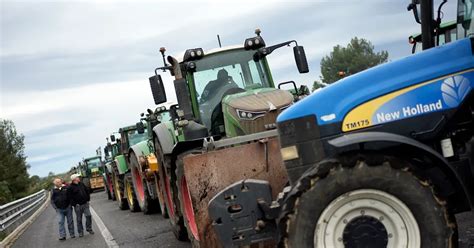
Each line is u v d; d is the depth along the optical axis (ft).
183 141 25.99
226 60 28.50
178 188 25.53
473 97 14.71
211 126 27.68
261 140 21.33
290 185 15.57
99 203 85.81
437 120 14.64
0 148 163.94
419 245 13.48
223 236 15.83
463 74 14.69
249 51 28.86
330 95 15.02
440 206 13.47
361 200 13.73
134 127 64.13
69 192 42.98
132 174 52.26
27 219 73.31
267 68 28.71
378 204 13.70
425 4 16.53
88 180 141.18
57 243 41.19
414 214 13.50
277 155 21.04
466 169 14.92
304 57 27.68
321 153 14.82
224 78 28.17
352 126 14.79
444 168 13.84
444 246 13.42
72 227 43.68
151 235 35.40
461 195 14.03
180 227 29.58
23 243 44.98
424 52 15.03
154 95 26.73
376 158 13.58
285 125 15.06
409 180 13.48
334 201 13.70
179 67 26.37
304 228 13.74
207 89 28.04
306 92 30.96
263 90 26.55
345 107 14.87
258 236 15.72
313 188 13.71
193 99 27.89
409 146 14.26
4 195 120.78
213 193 20.94
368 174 13.52
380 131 14.69
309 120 14.93
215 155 21.11
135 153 48.37
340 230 13.82
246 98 25.59
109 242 35.68
